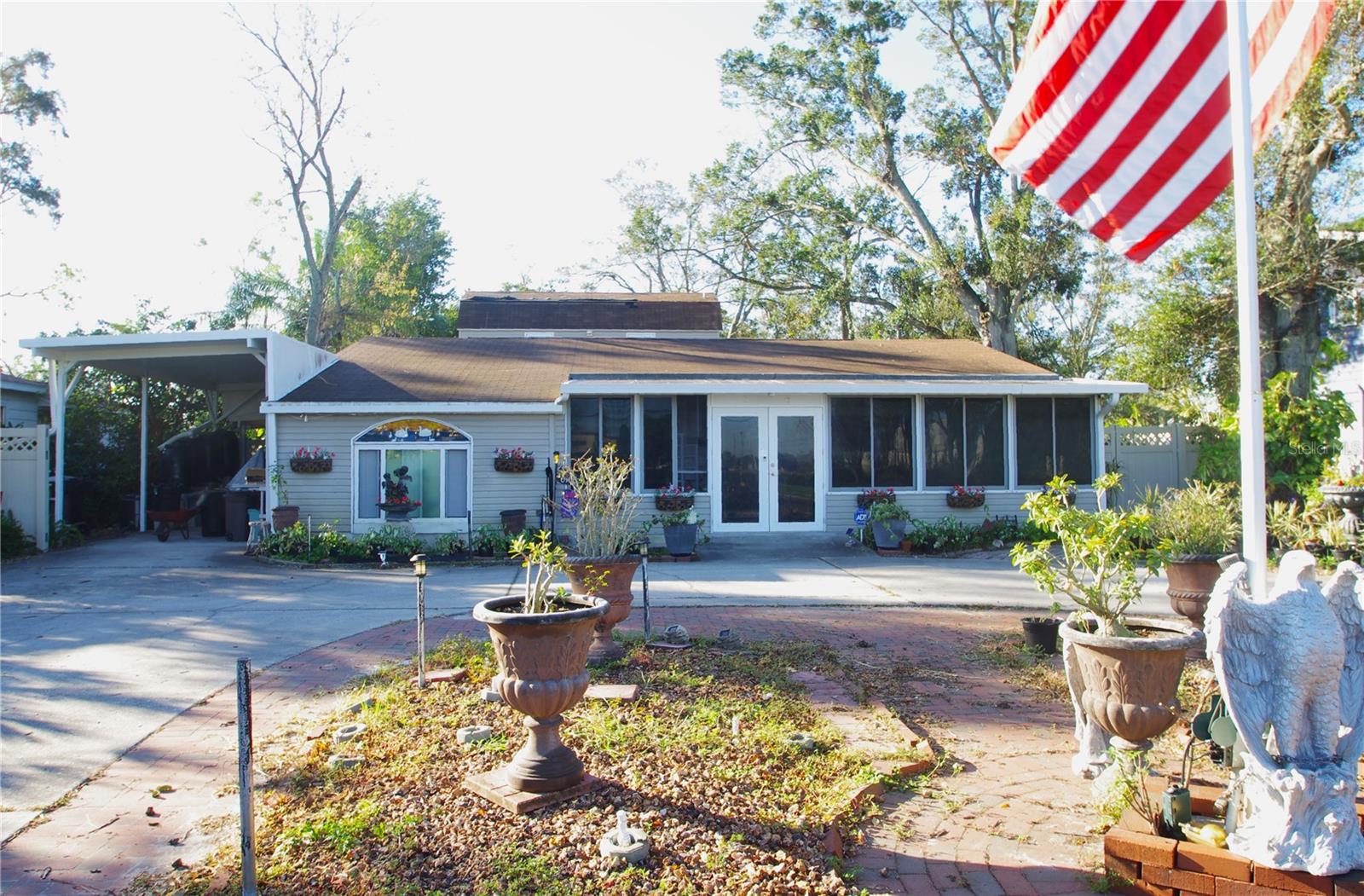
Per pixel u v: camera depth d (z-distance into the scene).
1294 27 4.57
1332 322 20.11
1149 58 4.96
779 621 8.81
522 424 15.59
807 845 3.77
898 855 3.82
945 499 16.36
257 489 16.80
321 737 5.25
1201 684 5.74
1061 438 16.66
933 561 13.84
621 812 3.68
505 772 4.38
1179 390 22.42
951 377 16.59
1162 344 21.03
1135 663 3.88
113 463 18.98
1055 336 33.72
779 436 16.22
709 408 16.08
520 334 24.81
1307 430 16.94
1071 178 5.19
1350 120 17.08
